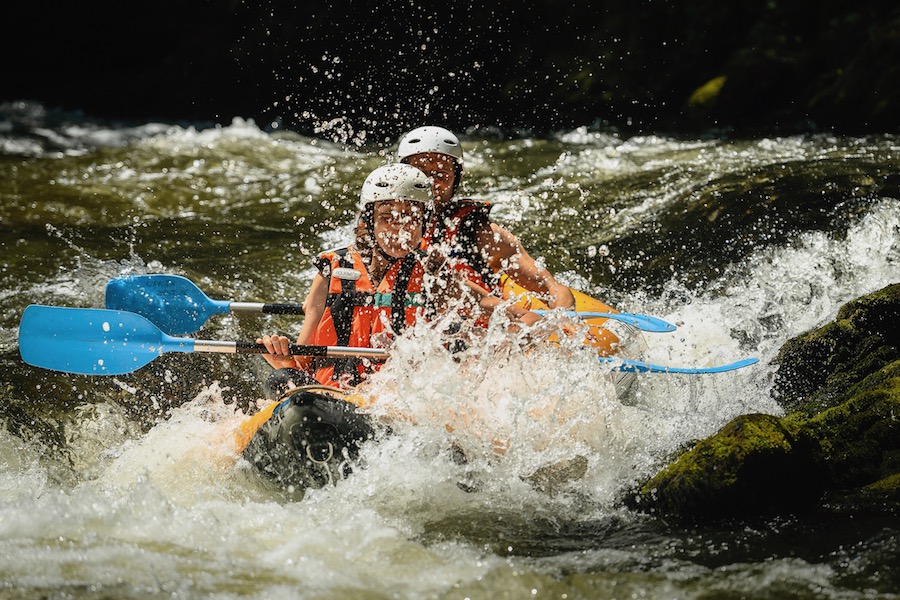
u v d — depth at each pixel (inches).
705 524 495.2
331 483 536.1
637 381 642.8
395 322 593.3
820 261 831.1
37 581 434.0
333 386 588.4
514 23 1660.9
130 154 1465.3
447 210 641.6
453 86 1637.6
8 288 893.2
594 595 427.5
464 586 436.8
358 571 452.8
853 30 1440.7
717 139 1349.7
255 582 438.0
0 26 2121.1
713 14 1561.3
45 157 1460.4
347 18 1728.6
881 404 546.0
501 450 554.3
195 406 691.4
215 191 1258.0
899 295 642.8
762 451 495.5
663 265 890.7
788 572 435.2
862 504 498.0
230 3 1934.1
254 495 555.5
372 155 1460.4
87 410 682.8
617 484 547.5
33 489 572.7
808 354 655.8
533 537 494.6
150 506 512.4
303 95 1705.2
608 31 1610.5
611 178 1144.8
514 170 1238.3
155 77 1974.7
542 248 951.0
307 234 1059.3
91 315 610.2
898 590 413.7
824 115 1378.0
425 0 1676.9
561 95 1588.3
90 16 2090.3
